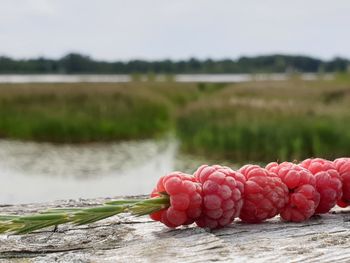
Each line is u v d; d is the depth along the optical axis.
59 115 15.12
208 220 1.39
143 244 1.27
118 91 18.39
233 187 1.39
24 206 1.68
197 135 12.03
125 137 14.58
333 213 1.60
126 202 1.35
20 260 1.20
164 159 11.46
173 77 39.41
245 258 1.17
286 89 21.20
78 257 1.20
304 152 10.91
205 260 1.15
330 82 28.66
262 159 11.01
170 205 1.37
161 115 17.42
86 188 8.84
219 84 31.84
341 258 1.18
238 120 12.48
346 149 10.64
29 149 12.64
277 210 1.46
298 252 1.22
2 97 16.61
